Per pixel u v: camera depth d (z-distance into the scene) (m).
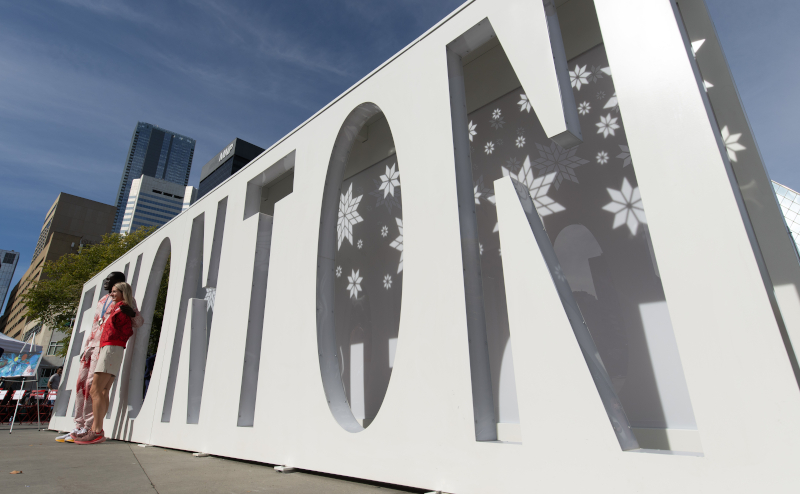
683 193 1.45
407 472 1.95
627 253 2.32
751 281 1.26
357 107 2.98
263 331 3.23
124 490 1.92
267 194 5.85
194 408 3.89
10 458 3.17
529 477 1.54
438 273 2.09
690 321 1.35
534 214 1.91
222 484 2.10
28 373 6.34
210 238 4.37
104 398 4.26
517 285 1.74
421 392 2.00
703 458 1.22
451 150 2.21
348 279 4.24
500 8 2.18
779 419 1.14
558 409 1.52
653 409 2.06
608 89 2.60
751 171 2.24
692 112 1.49
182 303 4.54
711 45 2.48
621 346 2.24
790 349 1.96
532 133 2.95
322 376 2.66
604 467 1.38
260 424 2.96
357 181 4.42
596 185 2.54
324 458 2.42
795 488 1.07
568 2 2.87
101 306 4.69
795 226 6.94
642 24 1.69
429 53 2.51
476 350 1.91
